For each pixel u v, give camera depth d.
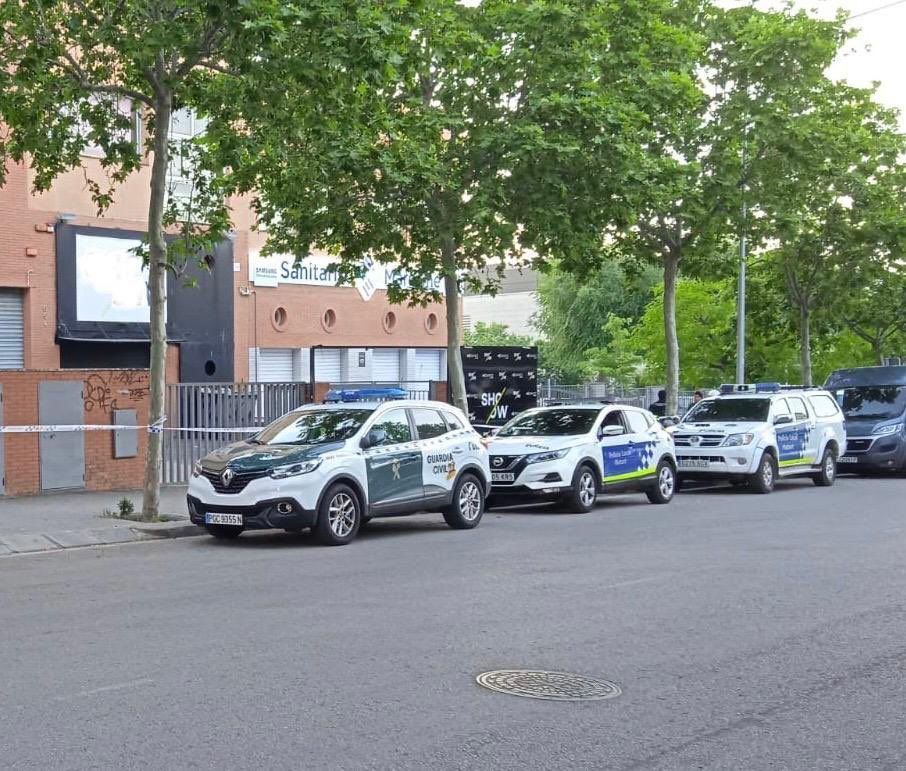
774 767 5.48
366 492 13.95
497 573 11.30
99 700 6.40
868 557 12.44
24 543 13.24
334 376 34.56
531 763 5.45
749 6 24.64
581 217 19.94
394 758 5.48
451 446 15.32
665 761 5.53
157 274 15.34
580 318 60.94
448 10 18.05
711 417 22.98
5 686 6.70
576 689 6.84
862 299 34.44
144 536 14.23
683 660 7.60
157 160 15.24
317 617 8.91
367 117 16.69
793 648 7.98
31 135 15.27
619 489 18.64
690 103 21.31
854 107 27.98
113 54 15.70
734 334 38.22
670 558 12.39
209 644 7.90
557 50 19.02
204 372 29.34
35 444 18.23
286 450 13.70
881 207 29.38
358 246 20.42
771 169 24.58
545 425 18.75
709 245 25.22
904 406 26.94
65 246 25.81
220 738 5.73
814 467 23.58
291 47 14.08
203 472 13.72
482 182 19.22
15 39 14.76
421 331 37.56
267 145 15.62
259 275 31.97
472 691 6.73
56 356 25.77
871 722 6.25
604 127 18.83
